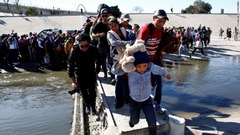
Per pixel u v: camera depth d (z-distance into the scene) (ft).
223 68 45.52
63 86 41.04
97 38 25.64
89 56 19.58
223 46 80.94
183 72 41.96
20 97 35.58
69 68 19.69
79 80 20.17
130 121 14.67
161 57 18.06
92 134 19.90
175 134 16.28
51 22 181.06
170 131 16.52
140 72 13.28
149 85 13.67
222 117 21.02
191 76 38.63
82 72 19.97
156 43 17.30
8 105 32.32
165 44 17.71
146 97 13.70
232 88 31.12
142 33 16.69
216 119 20.49
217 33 172.86
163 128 16.51
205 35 74.90
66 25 178.60
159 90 17.78
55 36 57.52
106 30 24.59
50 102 33.12
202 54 63.46
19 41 59.41
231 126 18.69
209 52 66.90
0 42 57.31
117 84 18.03
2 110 30.48
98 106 24.09
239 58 58.75
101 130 19.54
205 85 32.71
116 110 19.39
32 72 51.06
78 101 27.58
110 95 22.97
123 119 17.57
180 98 27.12
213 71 42.63
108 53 25.91
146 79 13.43
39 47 56.85
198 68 45.68
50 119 27.09
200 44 62.80
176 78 37.22
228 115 21.57
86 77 20.18
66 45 46.01
